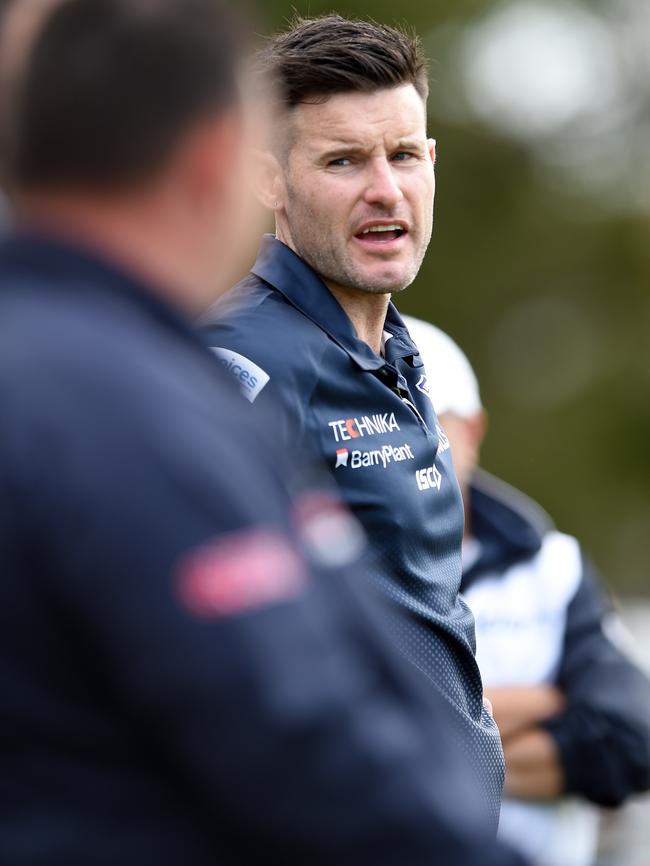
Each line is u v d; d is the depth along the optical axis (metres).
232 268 5.39
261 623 4.52
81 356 4.73
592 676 13.23
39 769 4.64
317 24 9.91
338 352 9.18
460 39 70.19
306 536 4.88
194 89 5.04
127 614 4.46
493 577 13.36
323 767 4.48
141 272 5.05
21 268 4.97
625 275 76.44
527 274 72.88
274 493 4.84
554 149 75.88
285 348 8.98
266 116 5.71
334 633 4.74
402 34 9.95
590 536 73.31
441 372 13.29
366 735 4.59
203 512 4.56
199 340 5.16
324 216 9.51
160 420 4.65
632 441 74.62
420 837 4.59
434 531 9.32
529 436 71.88
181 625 4.45
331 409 9.08
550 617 13.41
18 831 4.62
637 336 76.06
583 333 75.94
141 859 4.62
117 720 4.62
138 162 5.00
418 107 9.79
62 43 4.96
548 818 12.91
